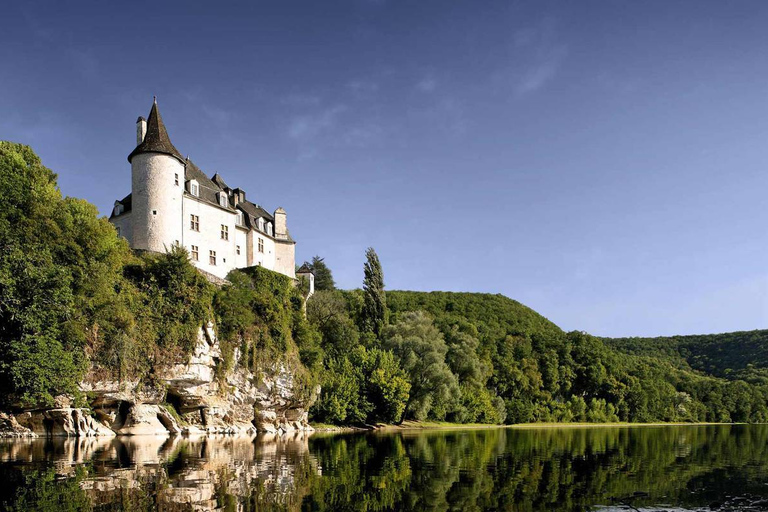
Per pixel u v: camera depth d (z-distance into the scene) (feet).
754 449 158.71
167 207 185.88
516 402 334.03
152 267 155.84
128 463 85.92
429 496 70.33
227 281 188.85
